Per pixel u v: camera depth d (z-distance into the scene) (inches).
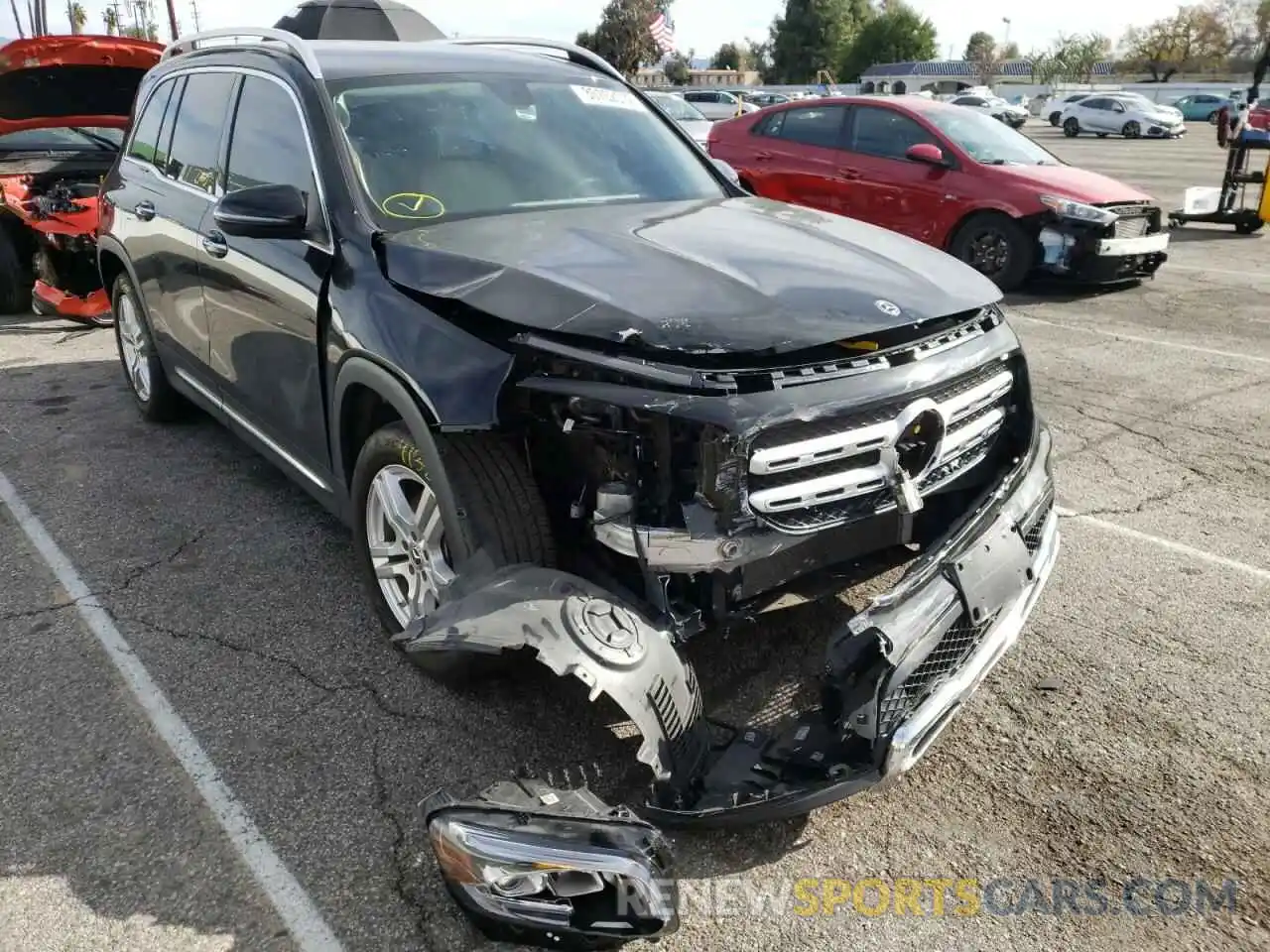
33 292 319.3
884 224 394.9
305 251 135.5
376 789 109.7
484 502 107.8
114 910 94.5
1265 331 308.5
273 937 91.6
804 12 3334.2
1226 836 103.4
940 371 108.6
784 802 88.7
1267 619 144.3
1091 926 93.0
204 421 226.2
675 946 90.7
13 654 135.6
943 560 101.3
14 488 189.6
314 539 168.4
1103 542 168.2
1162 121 1435.8
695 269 112.3
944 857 100.7
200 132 176.4
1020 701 125.1
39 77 291.9
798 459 98.6
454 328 110.7
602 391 98.0
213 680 129.6
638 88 179.3
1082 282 360.5
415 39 252.5
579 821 82.9
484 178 141.7
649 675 91.6
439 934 91.7
